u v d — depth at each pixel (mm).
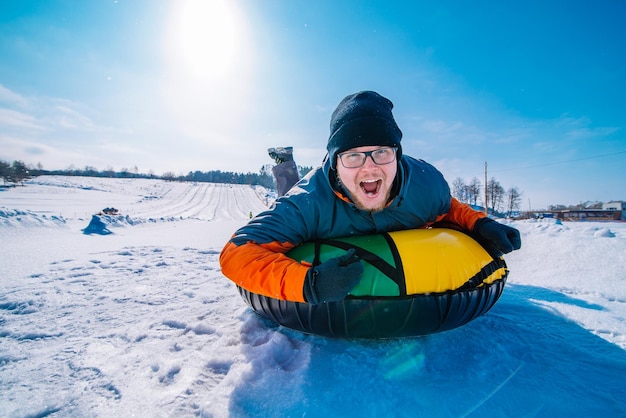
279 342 1938
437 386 1540
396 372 1655
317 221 2055
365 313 1721
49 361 1839
